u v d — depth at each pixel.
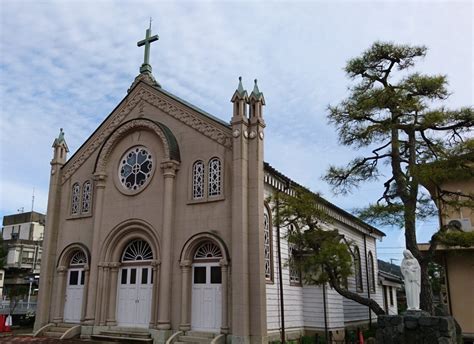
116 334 19.44
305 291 22.17
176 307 18.33
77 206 23.75
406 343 13.28
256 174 17.84
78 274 22.83
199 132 19.92
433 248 15.41
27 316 28.84
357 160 17.83
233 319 16.41
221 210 18.31
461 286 18.97
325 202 21.81
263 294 16.70
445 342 12.74
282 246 20.53
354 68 17.77
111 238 21.14
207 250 18.66
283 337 18.20
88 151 24.22
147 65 23.58
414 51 17.19
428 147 16.95
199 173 19.56
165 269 18.69
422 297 15.16
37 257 61.91
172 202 19.55
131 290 20.34
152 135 21.33
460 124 16.00
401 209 15.61
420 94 16.62
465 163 15.66
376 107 16.69
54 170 24.69
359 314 28.31
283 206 18.19
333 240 17.72
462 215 19.38
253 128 18.47
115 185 21.88
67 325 21.78
